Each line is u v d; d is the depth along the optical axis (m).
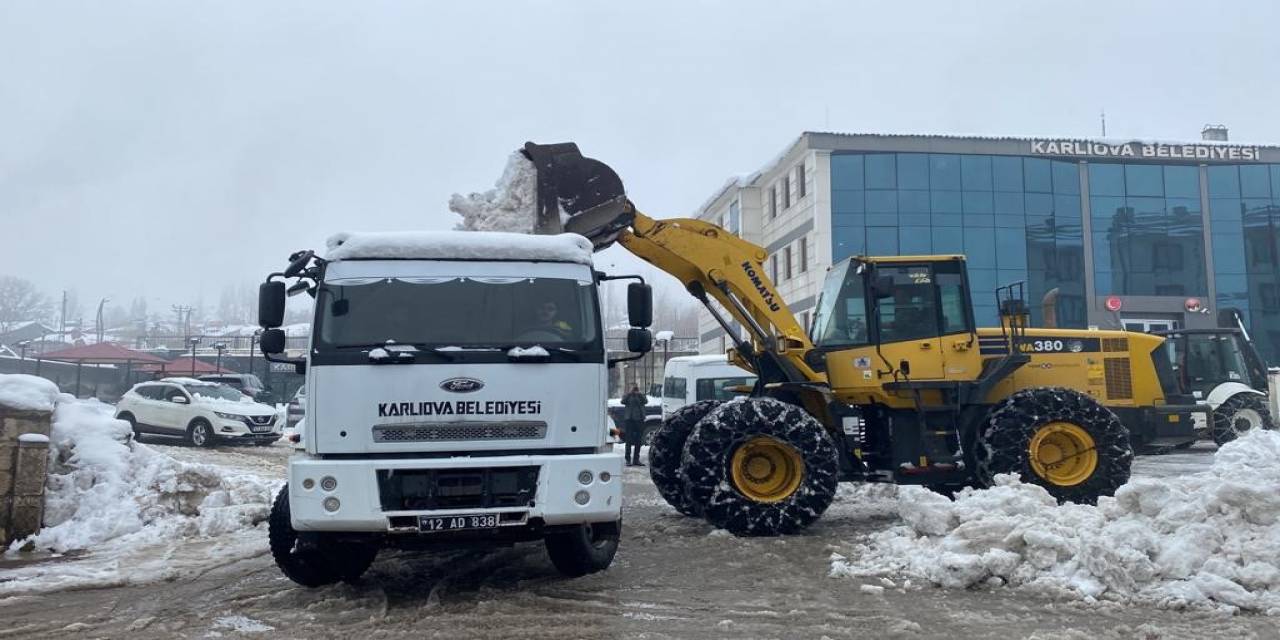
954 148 33.50
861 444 9.54
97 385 40.91
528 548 7.93
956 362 9.17
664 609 5.78
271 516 6.34
